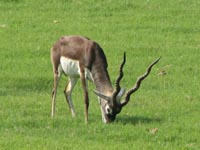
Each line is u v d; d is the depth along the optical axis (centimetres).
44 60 3922
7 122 2820
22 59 3944
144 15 4775
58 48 2925
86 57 2833
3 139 2631
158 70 3738
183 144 2614
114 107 2730
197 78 3597
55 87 2948
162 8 4916
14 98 3225
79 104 3142
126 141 2636
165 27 4550
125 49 4122
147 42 4272
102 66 2831
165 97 3247
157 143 2614
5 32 4456
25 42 4259
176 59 3934
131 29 4525
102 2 5009
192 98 3228
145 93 3319
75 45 2878
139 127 2761
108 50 4097
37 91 3388
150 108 3062
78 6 4956
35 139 2628
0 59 3925
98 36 4375
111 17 4762
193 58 3956
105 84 2800
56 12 4856
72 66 2878
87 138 2656
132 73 3688
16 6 4975
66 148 2544
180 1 5053
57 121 2833
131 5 4959
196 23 4641
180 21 4675
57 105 3128
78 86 3450
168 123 2838
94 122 2836
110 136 2666
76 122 2830
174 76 3628
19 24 4619
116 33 4438
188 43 4266
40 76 3594
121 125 2772
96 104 3156
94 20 4700
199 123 2847
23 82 3512
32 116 2942
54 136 2677
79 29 4516
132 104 3128
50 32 4466
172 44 4234
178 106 3098
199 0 5075
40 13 4834
